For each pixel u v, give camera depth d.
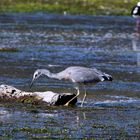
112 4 66.75
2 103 21.28
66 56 34.34
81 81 21.33
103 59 33.88
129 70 30.34
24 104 21.27
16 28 47.66
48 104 21.33
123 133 17.48
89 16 61.31
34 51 35.69
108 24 54.41
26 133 17.03
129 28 51.75
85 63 32.12
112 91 24.45
